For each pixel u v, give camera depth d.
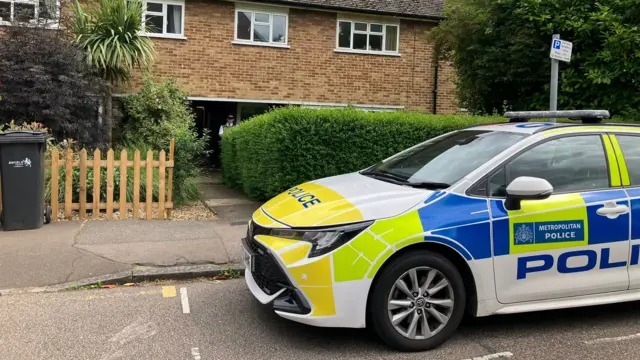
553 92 6.55
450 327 3.87
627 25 8.17
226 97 14.41
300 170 8.05
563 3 9.19
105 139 11.07
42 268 5.50
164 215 7.96
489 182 4.06
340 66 15.34
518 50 9.57
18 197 6.77
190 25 14.00
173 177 9.08
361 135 8.16
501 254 3.91
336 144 8.11
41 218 7.00
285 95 14.91
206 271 5.64
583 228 4.10
